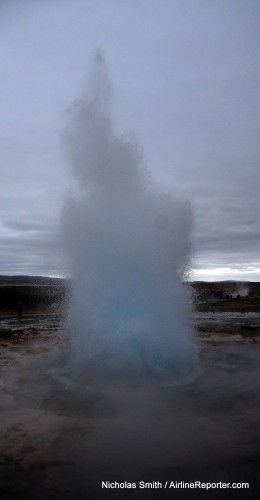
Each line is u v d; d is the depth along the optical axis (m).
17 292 35.59
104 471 4.27
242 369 8.94
